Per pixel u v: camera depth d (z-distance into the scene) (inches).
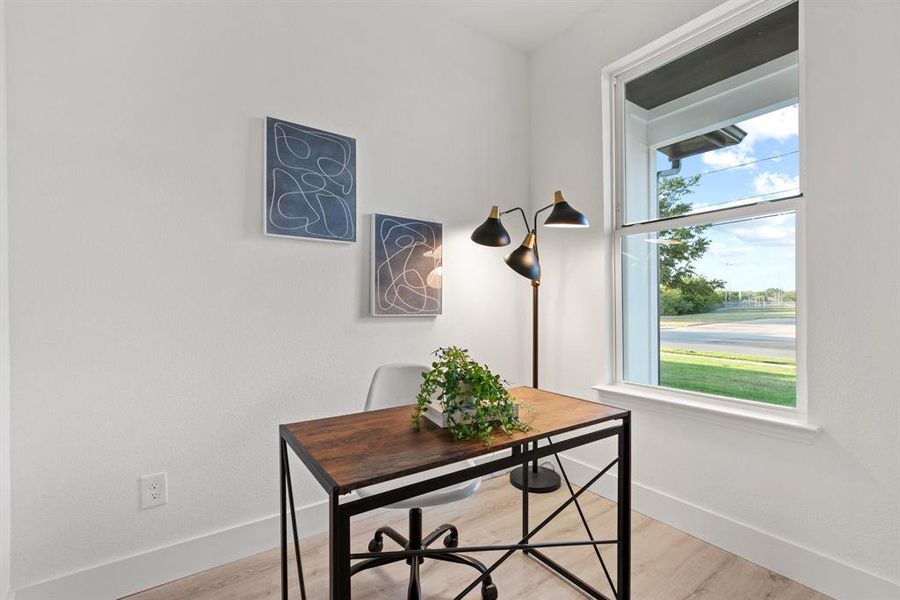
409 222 90.4
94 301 60.6
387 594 64.2
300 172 76.7
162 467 65.6
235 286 71.6
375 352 87.0
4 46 54.4
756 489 71.2
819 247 64.3
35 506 56.8
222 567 69.7
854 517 60.9
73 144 59.0
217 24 70.0
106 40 61.3
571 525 83.3
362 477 39.0
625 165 95.7
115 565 61.9
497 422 53.3
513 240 109.4
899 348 57.1
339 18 82.7
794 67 70.7
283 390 76.2
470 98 101.7
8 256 54.7
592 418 56.5
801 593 63.7
